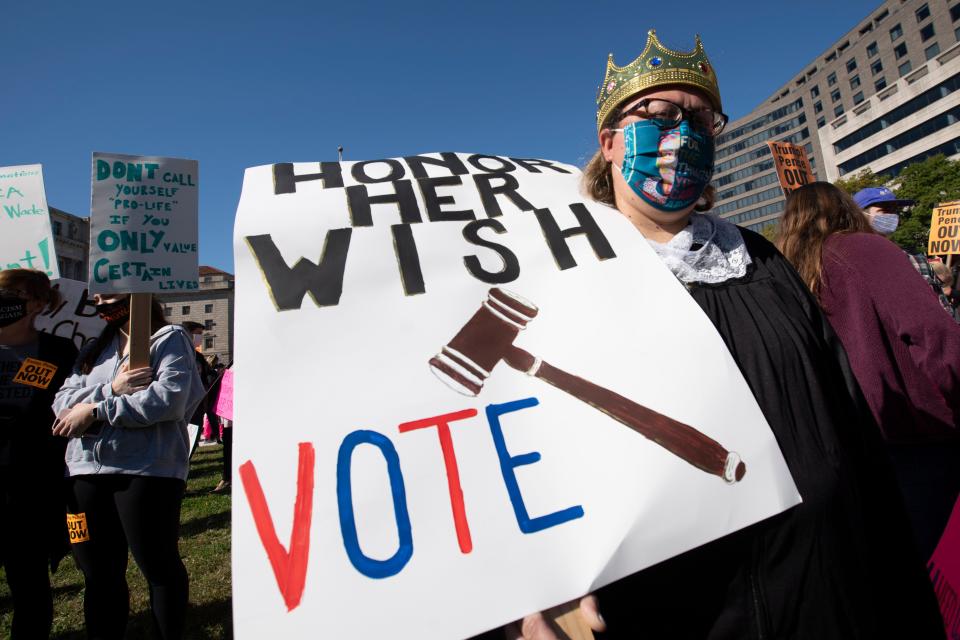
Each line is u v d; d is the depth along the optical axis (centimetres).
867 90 5444
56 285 303
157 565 177
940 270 422
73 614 265
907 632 88
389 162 116
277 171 109
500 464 79
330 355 83
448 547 73
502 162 122
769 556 82
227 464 548
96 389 177
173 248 158
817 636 80
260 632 66
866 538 87
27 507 197
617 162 112
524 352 89
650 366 89
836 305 139
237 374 79
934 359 117
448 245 98
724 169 8019
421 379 84
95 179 152
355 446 77
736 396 87
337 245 94
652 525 77
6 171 257
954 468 140
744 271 104
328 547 71
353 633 67
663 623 85
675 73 104
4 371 207
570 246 102
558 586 72
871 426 95
